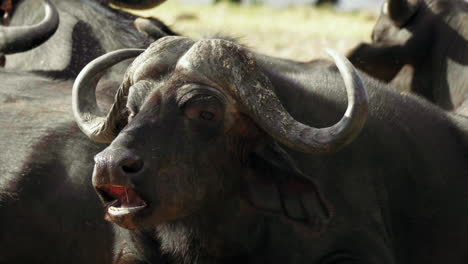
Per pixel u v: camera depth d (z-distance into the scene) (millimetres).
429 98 27891
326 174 14680
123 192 12633
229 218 14164
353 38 41406
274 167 13539
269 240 14508
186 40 13555
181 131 12914
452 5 28312
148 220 12664
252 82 13148
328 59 24438
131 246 15789
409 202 15555
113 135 13891
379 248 14547
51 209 16078
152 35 21453
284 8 57156
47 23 19875
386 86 17188
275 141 13719
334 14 55219
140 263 15742
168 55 13297
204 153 13148
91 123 14086
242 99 13062
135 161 12305
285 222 14430
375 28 29688
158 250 15500
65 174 16203
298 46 39219
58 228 16094
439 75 27641
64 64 21031
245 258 14625
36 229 16109
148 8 27156
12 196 16109
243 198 14000
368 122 15555
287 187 13430
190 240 14539
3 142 16672
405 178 15555
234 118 13312
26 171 16203
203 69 13062
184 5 56062
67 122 16719
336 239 14391
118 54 14641
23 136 16641
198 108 12984
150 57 13328
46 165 16250
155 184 12555
